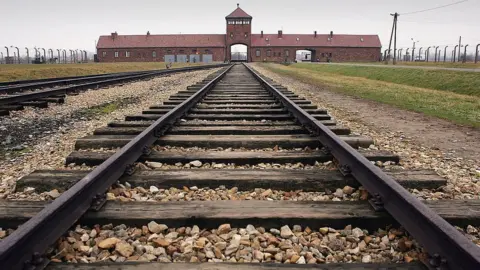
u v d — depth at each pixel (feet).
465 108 37.91
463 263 6.73
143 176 13.03
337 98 46.03
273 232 9.72
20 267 7.13
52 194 12.17
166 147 17.81
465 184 14.01
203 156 15.65
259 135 19.75
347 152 13.14
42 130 24.20
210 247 8.96
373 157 16.44
